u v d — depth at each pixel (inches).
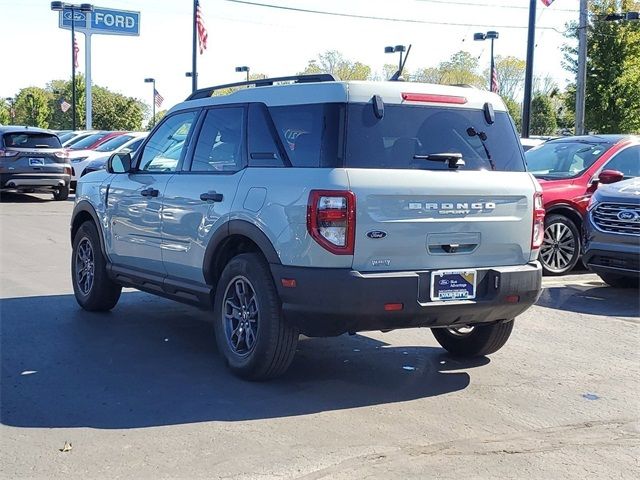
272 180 223.0
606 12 1226.0
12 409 207.8
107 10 2032.5
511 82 2289.6
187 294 262.5
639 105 1219.2
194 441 188.5
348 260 208.1
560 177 448.5
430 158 222.2
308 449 185.5
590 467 180.5
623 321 332.8
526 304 234.1
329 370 252.2
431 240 217.9
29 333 286.0
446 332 273.3
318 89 223.8
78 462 175.5
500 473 175.5
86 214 327.3
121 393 222.2
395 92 224.8
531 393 234.2
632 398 231.5
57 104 2699.3
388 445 189.6
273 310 221.9
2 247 494.9
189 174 261.1
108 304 319.0
